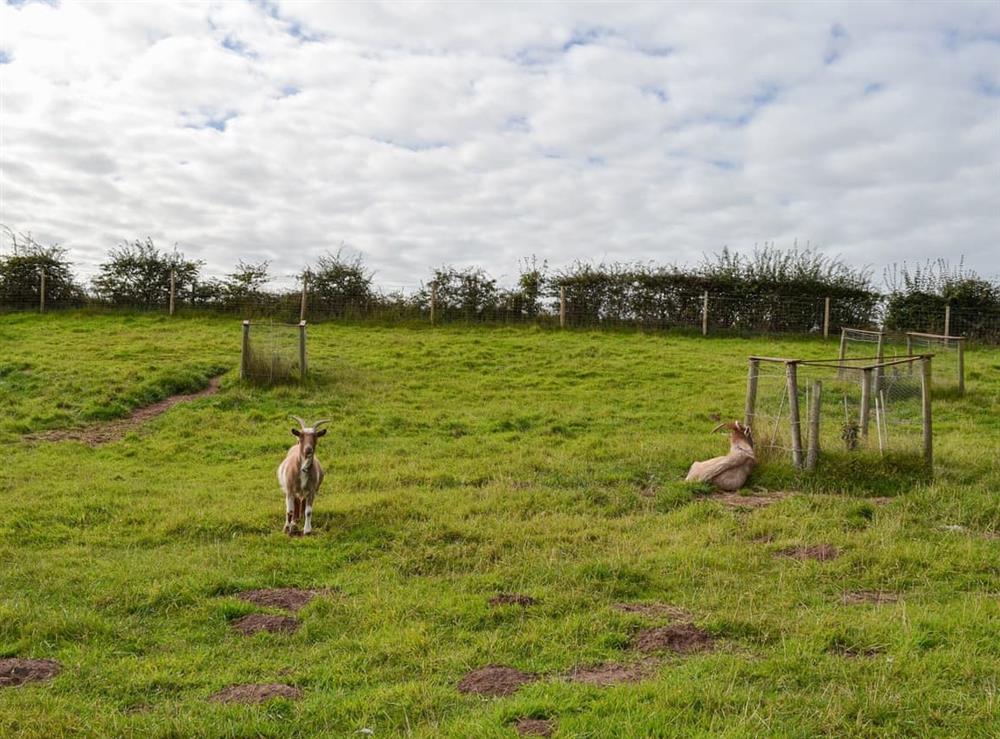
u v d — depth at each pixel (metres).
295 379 22.22
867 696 6.35
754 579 9.59
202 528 11.57
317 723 6.26
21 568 9.79
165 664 7.36
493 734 5.87
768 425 14.73
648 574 9.62
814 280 33.22
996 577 9.57
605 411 20.00
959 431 17.73
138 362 23.75
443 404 20.91
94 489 13.83
